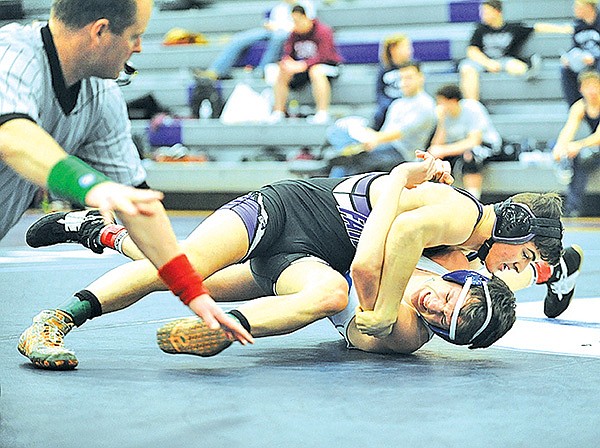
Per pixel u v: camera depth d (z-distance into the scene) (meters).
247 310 3.37
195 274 2.41
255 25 16.02
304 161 12.64
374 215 3.43
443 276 3.52
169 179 14.23
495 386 3.02
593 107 11.91
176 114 15.37
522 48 13.56
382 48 12.37
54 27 2.65
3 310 4.97
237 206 3.68
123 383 3.00
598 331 4.23
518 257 3.69
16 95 2.52
